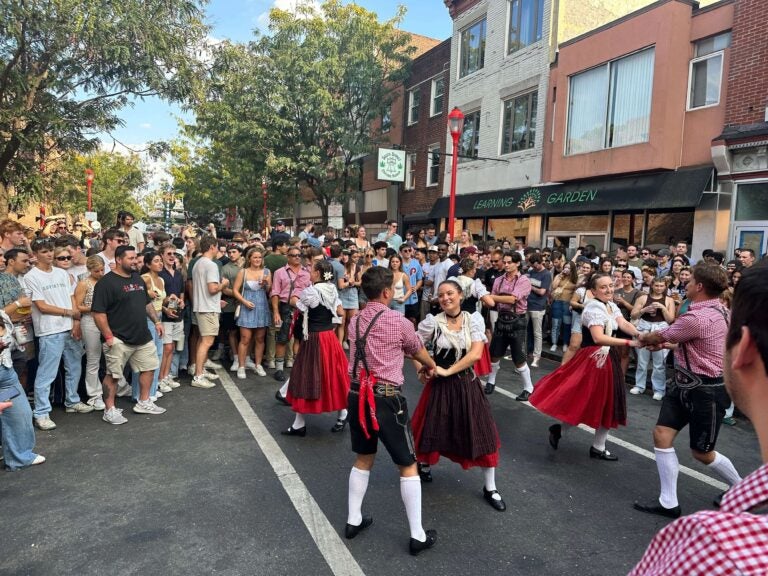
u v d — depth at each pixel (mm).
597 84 12586
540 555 3189
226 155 24406
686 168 10828
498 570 3029
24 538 3260
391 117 22812
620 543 3350
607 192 12219
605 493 4051
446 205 18594
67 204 23125
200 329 6719
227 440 4938
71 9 9141
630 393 7164
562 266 9953
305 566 3016
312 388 4938
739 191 9867
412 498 3189
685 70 10812
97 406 5793
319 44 19047
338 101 18969
